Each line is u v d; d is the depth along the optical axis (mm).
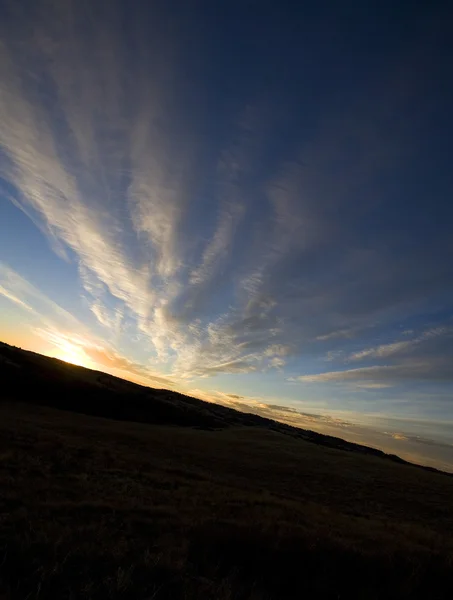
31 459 17625
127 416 81375
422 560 8656
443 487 44406
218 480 26094
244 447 57500
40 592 5191
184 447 47438
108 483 15992
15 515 8547
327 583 7020
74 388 88688
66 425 49375
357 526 15484
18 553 6195
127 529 9047
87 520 9383
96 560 6488
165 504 13633
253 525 9828
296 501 23500
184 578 6344
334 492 33188
